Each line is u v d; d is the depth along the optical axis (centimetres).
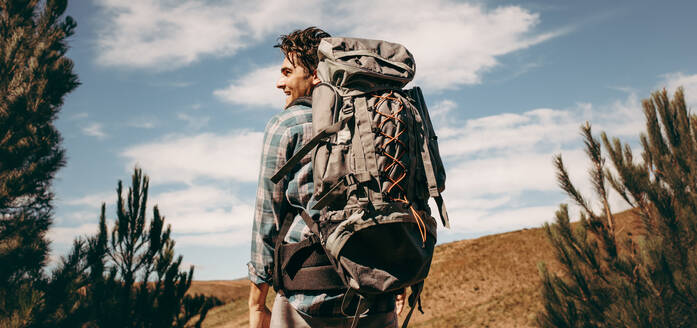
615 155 711
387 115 140
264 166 155
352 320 145
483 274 3334
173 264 1120
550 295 752
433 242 146
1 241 1004
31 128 1048
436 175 150
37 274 999
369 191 131
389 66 155
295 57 177
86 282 1028
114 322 1002
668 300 606
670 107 709
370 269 131
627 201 704
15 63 1091
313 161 140
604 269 704
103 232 1075
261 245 155
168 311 1069
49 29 1181
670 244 643
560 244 748
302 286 143
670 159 693
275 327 155
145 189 1138
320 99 146
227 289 5081
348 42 158
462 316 2489
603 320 684
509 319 2134
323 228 137
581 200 748
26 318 861
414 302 149
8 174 1046
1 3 1130
